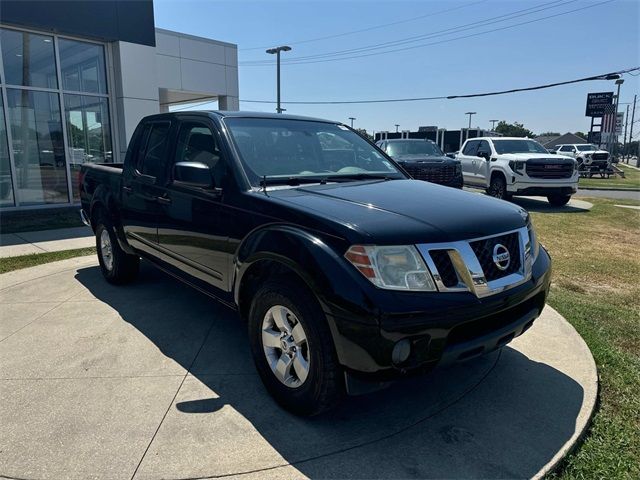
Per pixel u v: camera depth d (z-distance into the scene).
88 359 3.62
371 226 2.59
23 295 5.15
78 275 5.92
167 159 4.20
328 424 2.82
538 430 2.76
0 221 9.89
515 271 2.89
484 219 2.87
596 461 2.51
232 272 3.33
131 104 12.33
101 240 5.61
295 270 2.67
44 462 2.47
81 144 12.03
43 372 3.43
